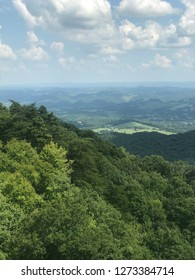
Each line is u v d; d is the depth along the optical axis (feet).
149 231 195.11
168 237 161.99
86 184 180.55
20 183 121.49
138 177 282.56
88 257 84.38
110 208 171.22
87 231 90.84
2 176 130.93
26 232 87.86
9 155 155.12
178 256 151.02
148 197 238.27
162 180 292.61
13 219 102.73
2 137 196.13
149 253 149.48
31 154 160.76
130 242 140.15
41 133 189.16
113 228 140.87
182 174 366.43
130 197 216.54
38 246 82.94
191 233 215.72
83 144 197.98
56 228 86.99
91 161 192.54
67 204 100.32
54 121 264.52
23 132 190.60
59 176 150.61
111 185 207.21
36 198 119.55
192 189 296.92
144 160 373.61
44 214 88.43
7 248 89.30
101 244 89.92
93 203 145.69
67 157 188.03
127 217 196.85
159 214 219.20
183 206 241.76
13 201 116.67
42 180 146.00
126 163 301.43
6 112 249.55
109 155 315.17
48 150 166.61
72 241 84.74
